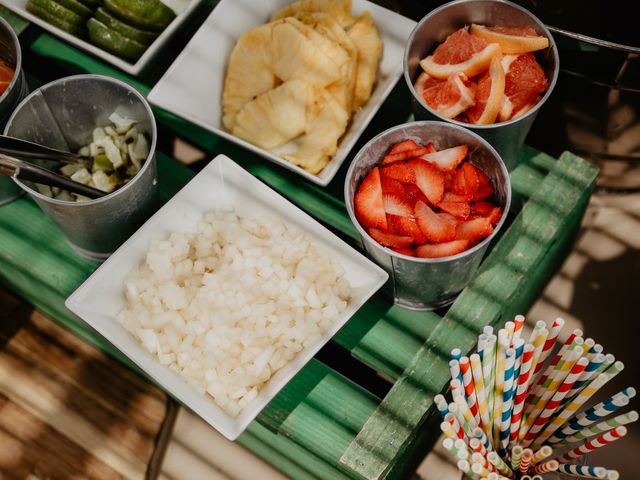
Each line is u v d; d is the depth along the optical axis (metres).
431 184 1.05
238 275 1.13
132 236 1.11
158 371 1.05
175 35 1.29
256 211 1.17
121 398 1.38
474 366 0.90
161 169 1.29
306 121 1.19
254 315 1.10
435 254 1.02
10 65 1.21
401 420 1.09
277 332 1.08
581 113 1.41
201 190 1.16
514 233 1.19
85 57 1.37
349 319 1.13
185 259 1.15
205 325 1.10
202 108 1.26
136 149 1.15
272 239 1.15
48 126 1.16
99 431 1.36
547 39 1.09
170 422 1.38
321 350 1.23
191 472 1.36
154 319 1.09
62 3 1.27
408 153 1.08
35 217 1.26
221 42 1.27
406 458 1.17
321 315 1.09
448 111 1.09
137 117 1.16
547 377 0.97
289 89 1.19
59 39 1.38
